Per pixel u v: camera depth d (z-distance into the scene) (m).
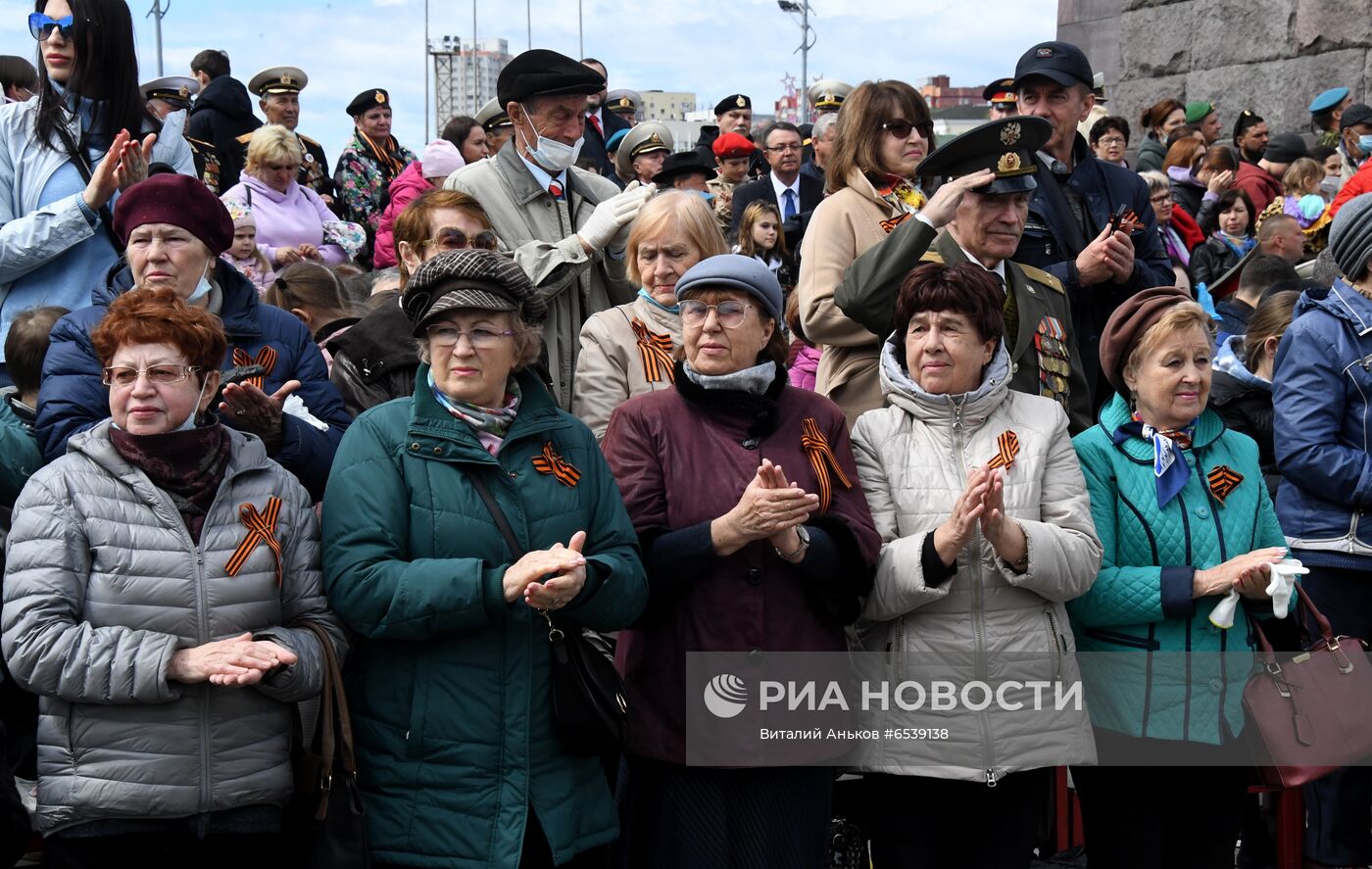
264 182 8.34
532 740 3.51
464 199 4.71
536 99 5.34
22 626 3.17
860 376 4.88
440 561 3.39
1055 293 4.84
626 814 4.00
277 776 3.39
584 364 4.74
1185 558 4.23
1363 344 4.84
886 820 4.05
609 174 11.27
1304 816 5.18
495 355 3.54
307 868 3.31
